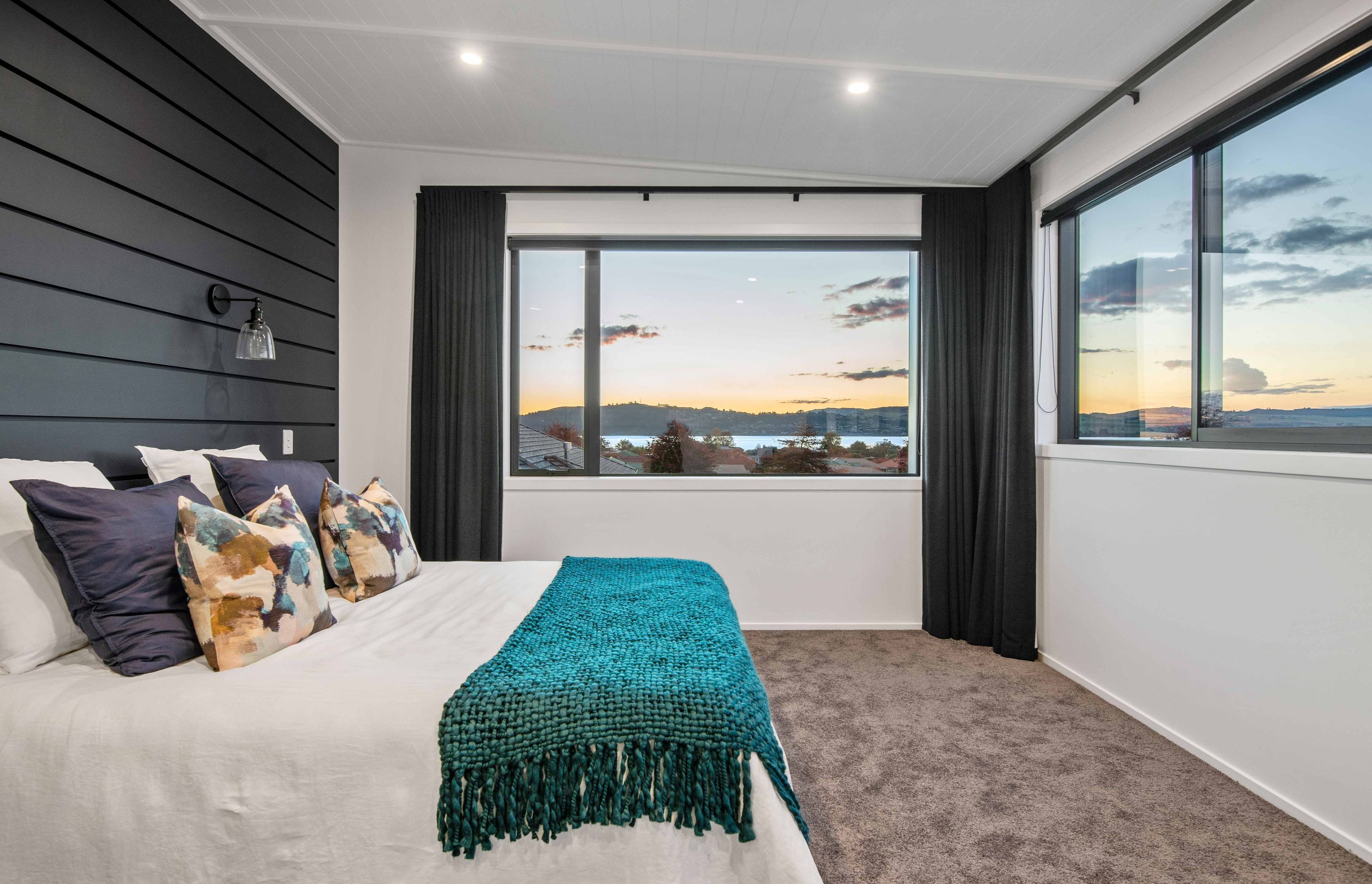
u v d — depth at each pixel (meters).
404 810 1.10
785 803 1.12
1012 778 1.89
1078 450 2.65
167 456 1.78
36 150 1.56
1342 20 1.64
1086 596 2.61
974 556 3.20
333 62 2.37
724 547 3.38
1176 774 1.92
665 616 1.68
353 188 3.15
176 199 2.02
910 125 2.75
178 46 2.02
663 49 2.25
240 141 2.33
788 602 3.40
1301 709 1.69
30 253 1.55
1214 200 2.16
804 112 2.67
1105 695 2.47
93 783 1.09
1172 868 1.50
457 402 3.17
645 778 1.10
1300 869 1.50
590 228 3.32
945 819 1.68
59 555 1.27
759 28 2.12
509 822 1.08
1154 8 1.95
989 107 2.58
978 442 3.28
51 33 1.59
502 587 2.06
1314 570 1.67
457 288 3.17
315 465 2.16
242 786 1.09
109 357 1.78
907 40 2.16
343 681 1.22
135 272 1.86
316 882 1.09
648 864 1.09
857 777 1.89
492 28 2.15
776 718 2.29
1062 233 2.99
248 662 1.31
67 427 1.66
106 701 1.15
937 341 3.31
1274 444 1.91
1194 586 2.06
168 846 1.08
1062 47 2.17
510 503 3.33
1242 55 1.93
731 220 3.36
